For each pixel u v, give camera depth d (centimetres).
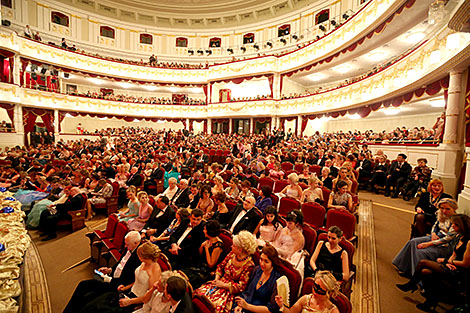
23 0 2039
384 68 1086
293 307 229
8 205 545
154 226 453
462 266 276
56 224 529
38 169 861
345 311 209
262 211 467
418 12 966
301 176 699
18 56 1661
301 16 2170
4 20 1847
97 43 2452
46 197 650
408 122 1431
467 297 271
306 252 336
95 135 2114
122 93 2622
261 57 2047
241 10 2495
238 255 278
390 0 986
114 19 2533
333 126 2042
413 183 726
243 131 2278
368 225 547
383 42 1266
